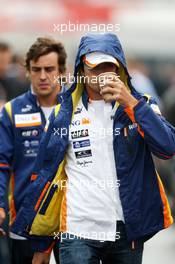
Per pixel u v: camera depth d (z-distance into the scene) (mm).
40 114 17734
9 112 17797
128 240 14531
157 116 14164
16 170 17812
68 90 14844
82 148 14648
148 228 14602
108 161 14492
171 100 29375
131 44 52656
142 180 14516
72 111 14781
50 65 17422
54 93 17656
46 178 15086
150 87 37688
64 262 14656
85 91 14805
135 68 38438
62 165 14969
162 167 29938
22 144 17734
